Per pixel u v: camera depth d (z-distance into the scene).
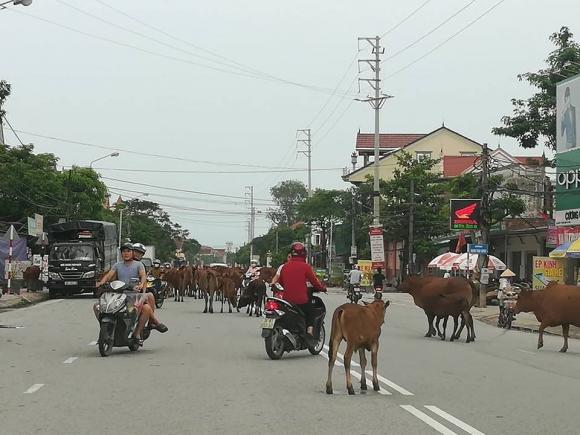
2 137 49.78
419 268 57.06
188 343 15.86
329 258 70.31
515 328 23.42
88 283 34.00
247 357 13.65
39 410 8.59
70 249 34.31
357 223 65.06
